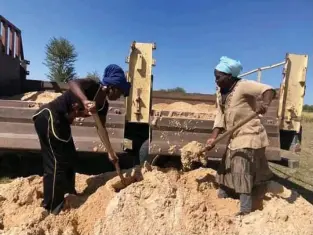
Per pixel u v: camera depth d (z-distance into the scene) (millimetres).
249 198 4242
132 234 3799
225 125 4504
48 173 4164
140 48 5871
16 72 9016
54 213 4148
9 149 6008
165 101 8625
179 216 3928
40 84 9070
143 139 6312
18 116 5977
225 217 4051
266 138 4348
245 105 4281
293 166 6016
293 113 6211
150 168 4738
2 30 8180
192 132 5691
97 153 6027
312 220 4074
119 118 5949
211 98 8742
